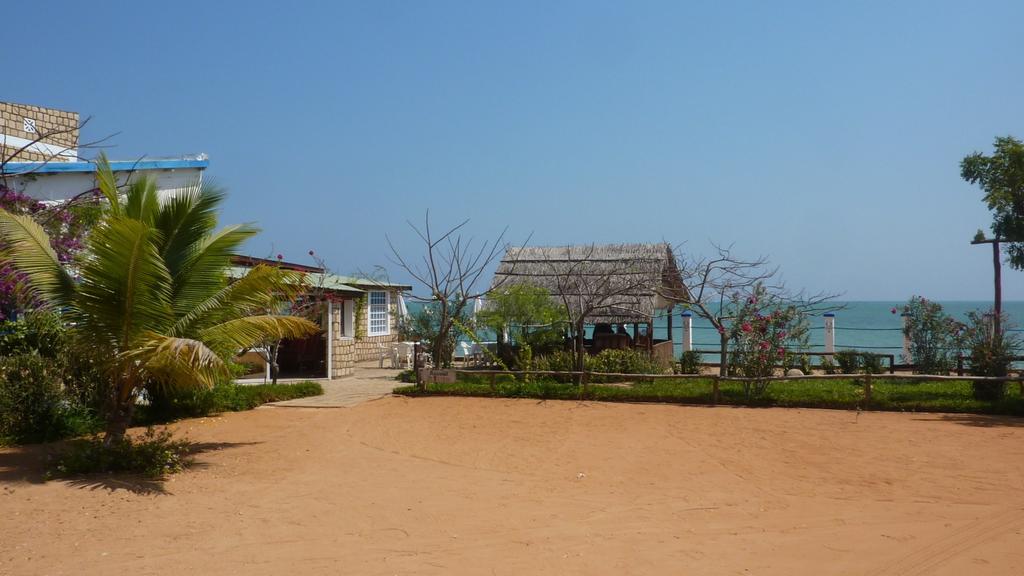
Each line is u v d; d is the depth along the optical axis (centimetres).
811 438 1170
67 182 1606
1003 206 1681
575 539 697
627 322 2036
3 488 862
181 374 989
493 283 2205
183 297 1046
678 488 893
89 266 935
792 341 1636
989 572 600
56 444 1121
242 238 1075
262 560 639
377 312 2761
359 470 998
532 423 1355
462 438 1227
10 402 1115
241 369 1579
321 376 2144
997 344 1480
